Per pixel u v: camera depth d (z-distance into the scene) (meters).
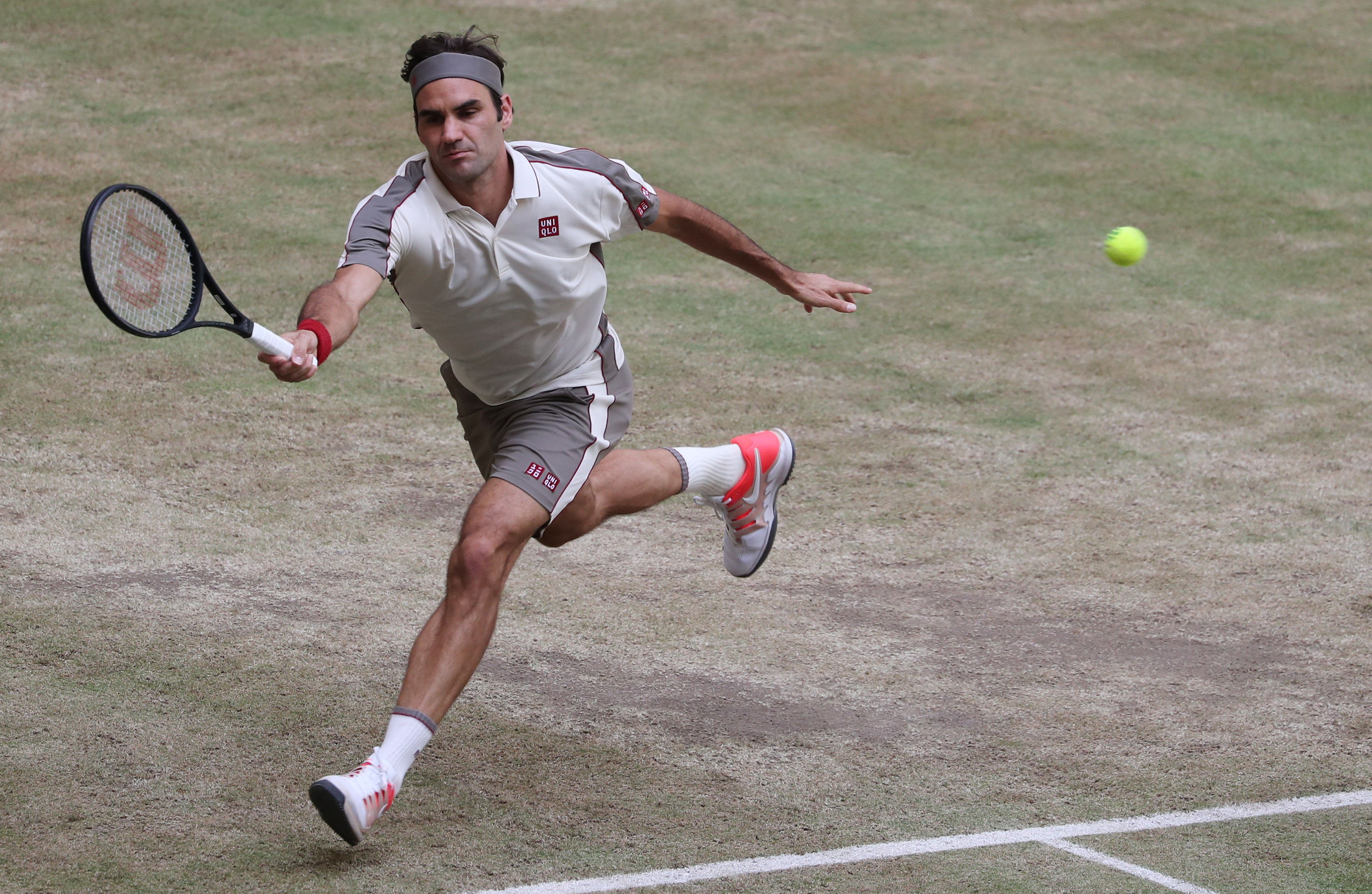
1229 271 33.81
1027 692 16.09
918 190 38.09
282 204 35.19
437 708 11.98
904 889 11.89
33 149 37.50
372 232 12.16
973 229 35.94
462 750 14.25
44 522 19.81
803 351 28.94
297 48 45.88
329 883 11.66
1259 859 12.59
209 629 16.81
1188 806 13.56
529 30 48.72
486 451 14.62
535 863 12.12
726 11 51.12
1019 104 43.94
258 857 12.02
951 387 27.36
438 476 22.59
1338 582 19.56
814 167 39.25
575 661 16.55
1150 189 38.53
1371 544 20.89
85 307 29.12
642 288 32.16
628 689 15.86
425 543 19.97
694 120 41.97
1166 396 27.12
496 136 12.53
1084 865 12.40
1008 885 12.02
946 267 33.62
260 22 47.81
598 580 19.09
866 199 37.38
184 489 21.41
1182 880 12.18
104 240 11.12
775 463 16.33
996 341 29.73
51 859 11.80
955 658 16.98
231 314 11.20
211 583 18.19
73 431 23.38
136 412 24.41
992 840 12.80
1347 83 46.06
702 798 13.44
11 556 18.59
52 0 48.44
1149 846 12.77
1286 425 25.84
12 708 14.54
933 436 25.03
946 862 12.38
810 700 15.75
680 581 19.16
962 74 46.16
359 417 24.94
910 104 43.81
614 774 13.87
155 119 40.09
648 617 17.91
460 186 12.56
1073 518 21.72
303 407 25.19
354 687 15.48
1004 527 21.30
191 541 19.53
